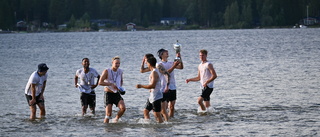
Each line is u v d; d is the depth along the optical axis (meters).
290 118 22.89
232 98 29.47
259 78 39.19
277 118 22.97
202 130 20.95
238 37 149.75
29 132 21.20
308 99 28.19
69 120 23.73
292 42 104.69
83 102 24.83
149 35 199.25
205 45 105.50
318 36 136.50
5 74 48.50
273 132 20.25
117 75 22.09
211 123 22.33
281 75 40.81
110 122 22.91
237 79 38.84
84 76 24.70
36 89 24.06
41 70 23.77
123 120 23.41
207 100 25.05
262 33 185.88
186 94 31.75
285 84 35.09
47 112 26.14
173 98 23.67
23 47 113.81
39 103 24.38
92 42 136.50
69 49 100.00
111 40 149.88
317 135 19.56
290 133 20.00
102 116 24.67
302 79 37.69
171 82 23.48
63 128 21.91
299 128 20.81
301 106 25.95
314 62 52.47
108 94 22.47
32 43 137.25
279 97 29.31
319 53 66.75
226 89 33.34
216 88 33.94
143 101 29.17
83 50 94.38
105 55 77.00
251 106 26.50
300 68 46.38
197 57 66.38
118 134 20.55
